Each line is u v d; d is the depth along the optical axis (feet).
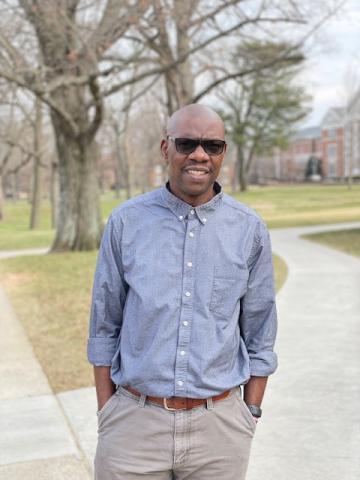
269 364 7.20
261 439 13.04
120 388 6.96
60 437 13.32
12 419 14.46
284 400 15.28
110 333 7.16
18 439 13.24
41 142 109.29
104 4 42.73
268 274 7.13
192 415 6.66
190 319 6.53
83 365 18.90
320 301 27.71
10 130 102.58
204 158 6.59
